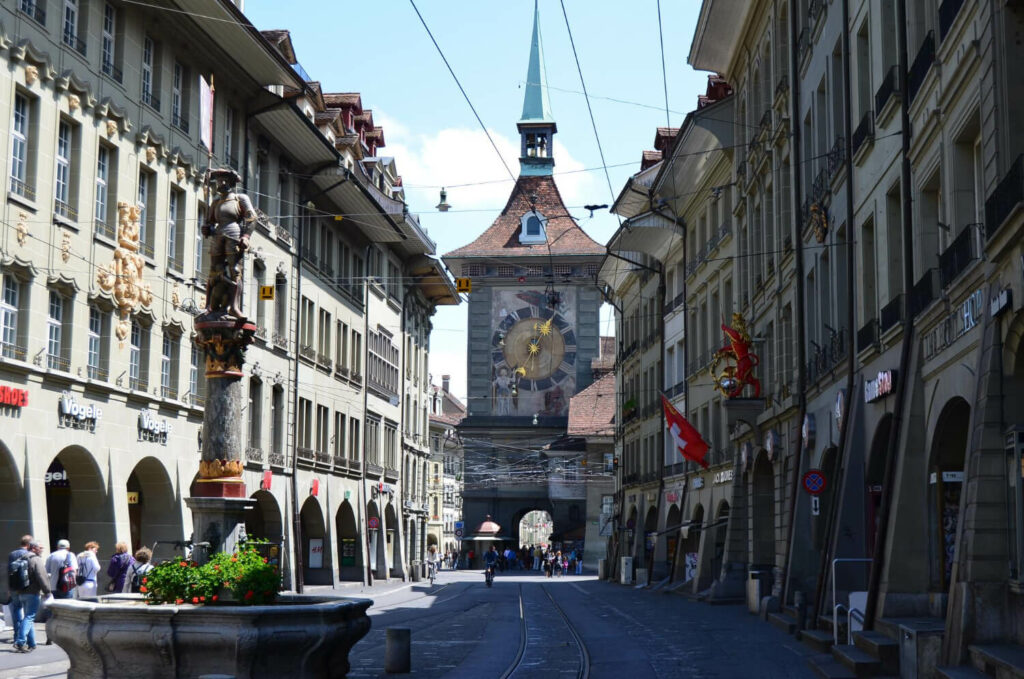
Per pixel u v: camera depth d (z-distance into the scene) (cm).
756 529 3547
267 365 4088
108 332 2894
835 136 2584
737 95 3919
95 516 2845
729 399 3444
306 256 4547
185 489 3331
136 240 3016
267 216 4025
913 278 1952
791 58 2994
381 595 4419
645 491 5981
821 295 2734
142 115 3077
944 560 1916
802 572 2814
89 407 2766
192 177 3397
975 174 1695
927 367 1894
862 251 2331
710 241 4412
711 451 4419
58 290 2669
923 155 1881
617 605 3725
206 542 1519
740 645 2177
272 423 4216
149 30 3133
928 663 1509
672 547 5450
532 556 9888
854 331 2366
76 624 1376
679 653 2030
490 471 8944
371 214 4947
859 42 2341
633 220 5053
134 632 1345
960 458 1900
